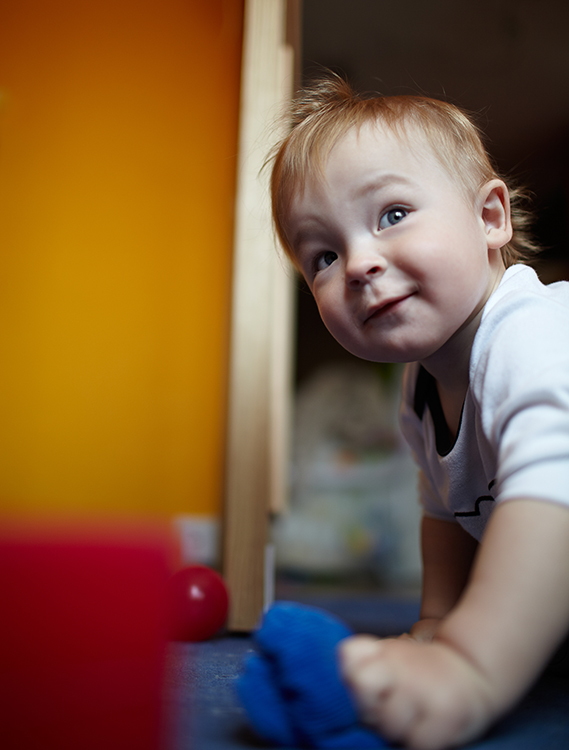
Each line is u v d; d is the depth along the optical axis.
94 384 1.63
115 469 1.61
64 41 1.73
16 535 0.35
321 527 4.14
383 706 0.39
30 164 1.68
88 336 1.64
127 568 0.35
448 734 0.39
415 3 2.54
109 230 1.68
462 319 0.65
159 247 1.69
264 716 0.40
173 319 1.67
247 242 1.09
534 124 3.26
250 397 1.04
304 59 2.85
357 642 0.41
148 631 0.35
